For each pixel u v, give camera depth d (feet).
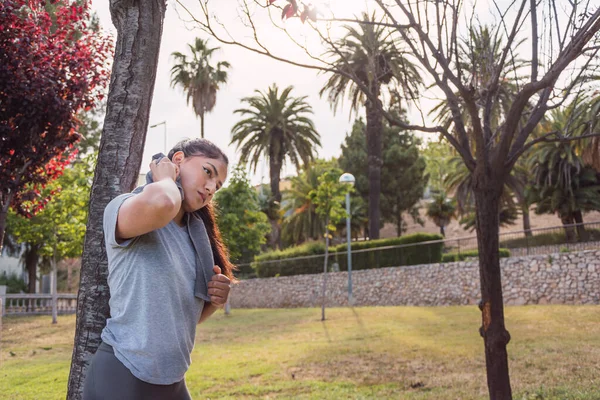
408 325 51.26
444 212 164.86
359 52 81.15
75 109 26.20
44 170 27.12
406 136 167.02
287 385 27.84
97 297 9.84
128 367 6.28
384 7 16.29
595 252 61.57
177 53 114.01
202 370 33.06
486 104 19.07
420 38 16.83
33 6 24.82
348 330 50.98
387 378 28.40
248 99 113.50
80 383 9.62
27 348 47.80
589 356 29.53
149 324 6.38
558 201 98.99
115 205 6.45
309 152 115.85
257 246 89.56
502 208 131.23
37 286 139.44
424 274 78.84
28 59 23.99
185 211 7.17
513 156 18.16
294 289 98.07
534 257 66.64
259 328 59.47
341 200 68.95
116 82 10.51
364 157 161.17
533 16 17.19
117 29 10.75
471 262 73.20
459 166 116.06
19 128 24.68
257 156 114.62
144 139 10.72
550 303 64.54
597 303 60.39
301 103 115.14
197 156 7.02
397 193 164.25
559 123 72.28
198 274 7.06
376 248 88.02
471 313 58.44
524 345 34.76
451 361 31.58
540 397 22.54
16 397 25.85
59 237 76.33
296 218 134.51
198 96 113.70
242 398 25.44
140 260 6.52
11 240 115.44
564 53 16.03
